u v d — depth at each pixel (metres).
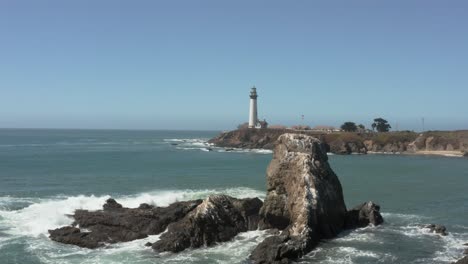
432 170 110.31
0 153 151.62
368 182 84.62
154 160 129.25
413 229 44.66
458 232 44.72
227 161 128.50
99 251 38.62
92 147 197.00
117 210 48.34
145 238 41.47
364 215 46.38
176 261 35.97
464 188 77.19
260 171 100.25
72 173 93.19
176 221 43.50
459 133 187.00
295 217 40.34
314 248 38.06
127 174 92.44
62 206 51.59
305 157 43.38
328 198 42.56
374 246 38.91
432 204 61.16
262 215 42.62
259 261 35.09
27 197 62.50
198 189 71.38
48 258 37.09
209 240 39.59
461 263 32.22
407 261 35.34
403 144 187.12
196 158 139.50
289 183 42.69
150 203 55.56
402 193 71.00
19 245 40.00
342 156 164.12
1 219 47.19
